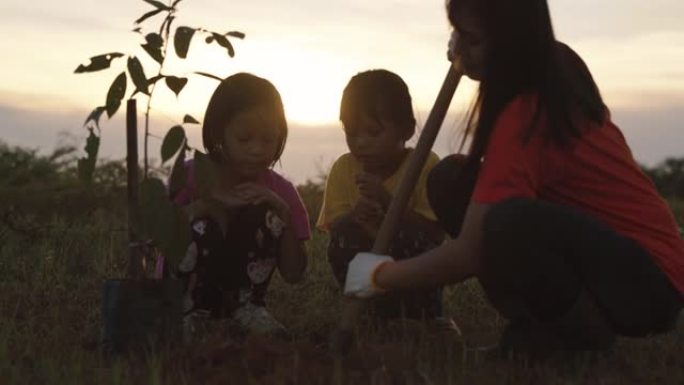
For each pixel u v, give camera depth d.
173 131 3.77
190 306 4.38
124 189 8.45
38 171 10.00
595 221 3.46
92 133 3.77
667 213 3.66
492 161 3.42
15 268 5.57
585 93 3.55
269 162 4.29
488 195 3.41
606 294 3.48
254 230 4.34
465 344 4.04
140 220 3.79
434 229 4.45
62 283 5.29
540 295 3.46
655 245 3.57
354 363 3.62
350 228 4.49
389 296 4.42
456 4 3.48
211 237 4.30
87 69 3.73
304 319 4.65
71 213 7.88
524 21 3.40
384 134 4.30
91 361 3.76
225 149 4.27
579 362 3.59
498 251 3.38
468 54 3.51
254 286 4.42
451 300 5.12
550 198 3.62
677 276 3.58
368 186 4.28
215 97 4.25
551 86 3.43
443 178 3.90
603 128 3.62
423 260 3.48
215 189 3.85
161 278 3.94
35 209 8.07
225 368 3.51
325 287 5.38
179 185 3.83
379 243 3.76
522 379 3.45
